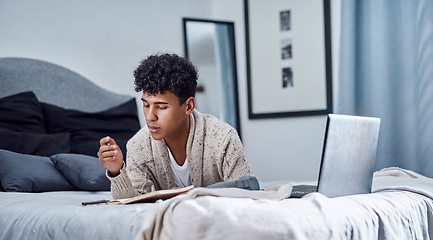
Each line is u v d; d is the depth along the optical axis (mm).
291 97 3912
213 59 3986
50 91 3193
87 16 3471
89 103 3338
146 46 3740
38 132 2916
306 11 3850
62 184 2477
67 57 3369
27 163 2461
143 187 1856
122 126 3268
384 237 1391
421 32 3283
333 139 1397
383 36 3424
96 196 2123
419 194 1751
